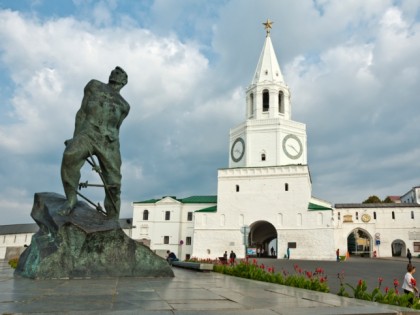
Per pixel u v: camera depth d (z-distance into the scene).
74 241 10.20
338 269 30.83
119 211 12.12
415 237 65.69
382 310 5.58
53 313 4.83
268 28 66.12
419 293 12.66
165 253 48.84
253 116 61.06
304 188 52.94
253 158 57.69
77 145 11.26
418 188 88.12
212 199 69.50
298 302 6.66
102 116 11.98
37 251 9.98
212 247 54.28
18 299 6.12
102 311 4.91
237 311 5.27
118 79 12.82
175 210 67.94
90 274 10.20
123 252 10.84
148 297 6.74
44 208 11.21
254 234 63.53
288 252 50.56
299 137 59.03
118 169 12.14
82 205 11.38
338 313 5.29
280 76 62.00
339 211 69.88
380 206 68.38
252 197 54.78
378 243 66.31
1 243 74.94
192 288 8.57
